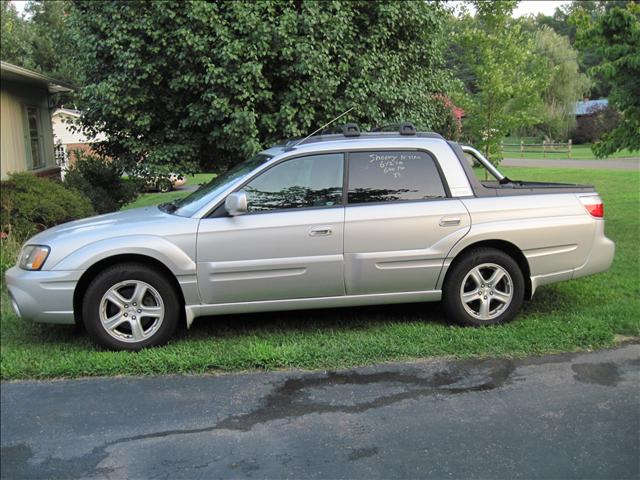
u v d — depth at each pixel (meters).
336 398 3.94
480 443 3.35
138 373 4.41
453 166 5.20
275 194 4.95
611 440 3.36
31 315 4.72
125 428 3.61
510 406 3.78
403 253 4.96
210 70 8.94
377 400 3.90
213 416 3.73
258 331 5.21
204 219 4.81
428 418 3.65
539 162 30.78
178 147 10.24
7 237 8.49
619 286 6.37
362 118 10.17
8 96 12.38
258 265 4.79
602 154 9.59
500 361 4.48
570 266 5.32
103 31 9.92
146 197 18.06
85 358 4.55
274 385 4.17
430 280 5.08
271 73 9.72
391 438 3.42
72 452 3.35
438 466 3.13
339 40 9.59
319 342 4.85
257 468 3.15
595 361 4.45
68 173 13.06
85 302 4.70
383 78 10.02
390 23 10.09
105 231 4.80
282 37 9.05
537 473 3.06
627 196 14.05
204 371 4.41
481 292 5.18
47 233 5.06
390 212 4.96
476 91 15.27
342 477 3.05
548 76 13.81
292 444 3.38
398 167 5.13
